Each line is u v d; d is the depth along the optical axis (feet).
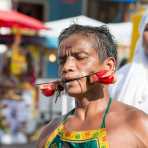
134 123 10.23
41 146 11.48
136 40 18.80
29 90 43.57
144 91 16.84
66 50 10.66
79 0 67.15
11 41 39.55
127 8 63.62
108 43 10.72
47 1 67.56
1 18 39.99
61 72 10.72
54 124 11.53
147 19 17.93
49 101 43.65
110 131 10.23
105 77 10.51
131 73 17.38
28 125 43.57
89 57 10.53
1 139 42.88
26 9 66.39
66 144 10.51
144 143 10.11
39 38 46.70
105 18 67.26
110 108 10.65
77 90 10.53
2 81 42.88
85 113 10.82
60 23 41.45
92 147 10.14
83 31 10.68
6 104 42.91
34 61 46.47
